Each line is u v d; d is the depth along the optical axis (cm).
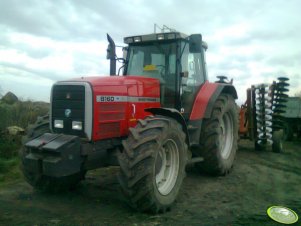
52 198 521
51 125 508
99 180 628
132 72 656
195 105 652
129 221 429
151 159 436
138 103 545
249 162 827
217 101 680
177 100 610
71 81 495
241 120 980
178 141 500
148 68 639
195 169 729
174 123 495
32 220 429
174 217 449
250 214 465
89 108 473
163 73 624
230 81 859
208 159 647
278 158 895
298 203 517
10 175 658
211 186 605
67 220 430
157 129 461
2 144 793
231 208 489
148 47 647
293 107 1320
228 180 650
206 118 648
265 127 980
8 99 1228
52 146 448
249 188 597
